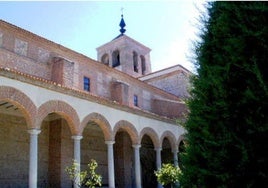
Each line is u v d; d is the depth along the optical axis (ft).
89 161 82.64
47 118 74.28
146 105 112.37
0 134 63.26
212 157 18.11
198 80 20.27
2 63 65.62
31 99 52.37
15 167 64.90
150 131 84.43
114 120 71.41
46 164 71.92
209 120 18.74
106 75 95.45
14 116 66.85
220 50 19.17
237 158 17.12
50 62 77.66
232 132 17.38
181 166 20.75
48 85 55.72
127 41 150.20
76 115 60.85
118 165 90.48
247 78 17.33
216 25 19.38
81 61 87.20
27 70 71.10
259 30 17.07
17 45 70.28
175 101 112.47
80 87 84.69
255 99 16.47
